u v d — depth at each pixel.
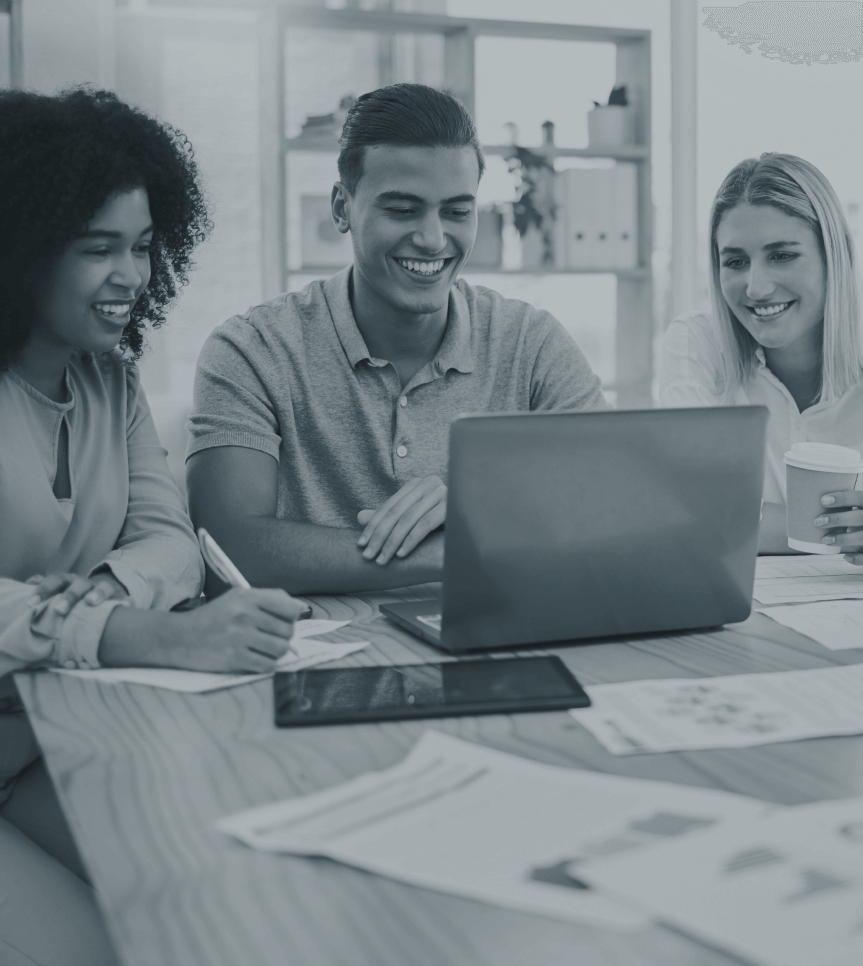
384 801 0.71
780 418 2.22
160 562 1.33
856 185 4.45
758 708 0.92
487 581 1.08
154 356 4.53
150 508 1.51
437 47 4.98
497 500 1.05
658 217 4.65
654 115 4.61
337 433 1.85
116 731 0.88
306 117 4.36
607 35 4.48
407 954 0.53
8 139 1.34
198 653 1.05
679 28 4.52
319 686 0.98
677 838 0.64
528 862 0.62
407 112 1.67
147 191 1.46
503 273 4.34
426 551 1.48
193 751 0.83
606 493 1.09
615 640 1.18
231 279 4.74
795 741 0.84
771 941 0.52
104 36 4.18
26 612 1.09
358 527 1.87
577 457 1.07
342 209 1.85
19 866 1.24
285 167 4.14
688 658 1.10
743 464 1.14
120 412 1.55
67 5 4.06
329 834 0.66
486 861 0.62
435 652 1.13
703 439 1.11
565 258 4.45
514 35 4.43
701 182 4.60
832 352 2.14
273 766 0.80
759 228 2.09
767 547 1.72
